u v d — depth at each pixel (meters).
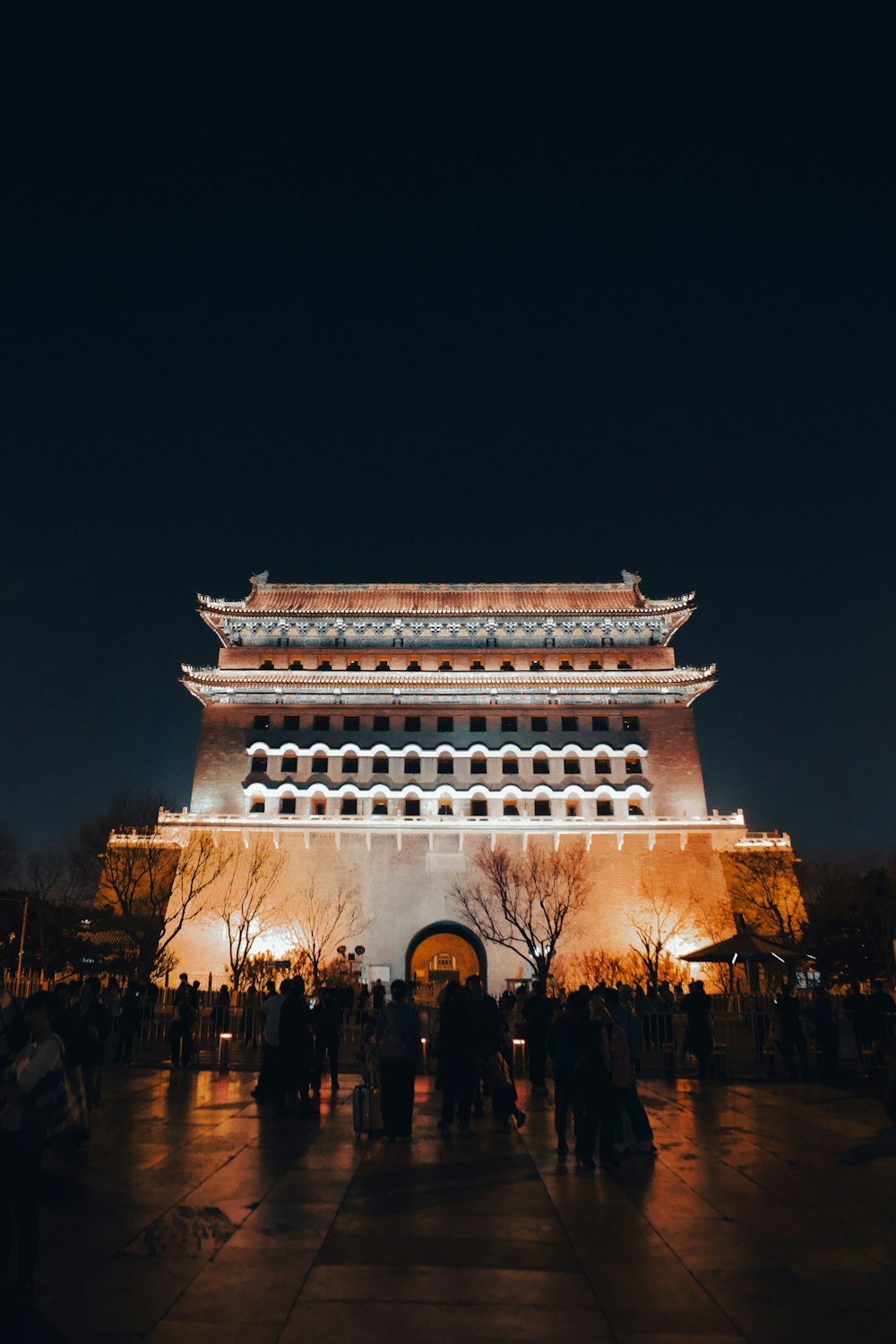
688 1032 29.77
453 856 77.44
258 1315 9.00
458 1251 11.06
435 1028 32.12
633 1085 17.16
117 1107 22.39
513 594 89.19
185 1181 14.48
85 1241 11.34
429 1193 13.83
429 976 81.12
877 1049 30.36
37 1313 9.04
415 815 78.69
